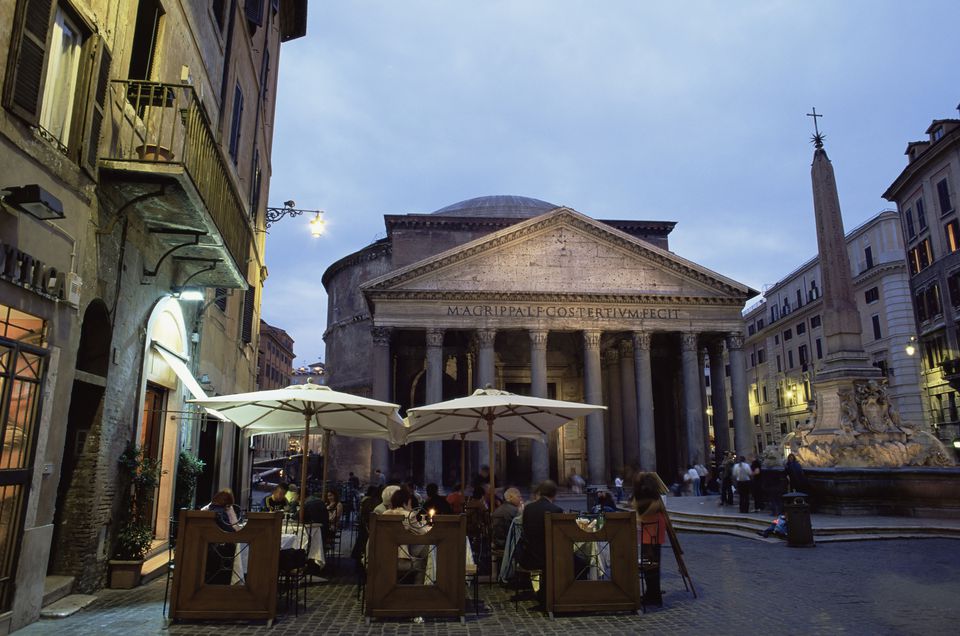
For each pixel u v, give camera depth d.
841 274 18.48
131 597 8.12
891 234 44.09
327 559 12.20
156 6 9.71
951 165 35.72
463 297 34.12
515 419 11.56
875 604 7.96
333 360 53.88
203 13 12.05
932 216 37.66
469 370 40.66
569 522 7.62
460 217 44.31
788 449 19.08
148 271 9.94
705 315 35.28
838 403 17.81
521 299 34.34
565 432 42.06
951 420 36.81
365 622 7.09
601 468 33.09
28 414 6.62
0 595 6.21
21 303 6.39
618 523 7.71
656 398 43.94
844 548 12.81
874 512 16.16
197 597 6.93
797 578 9.78
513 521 9.02
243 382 20.05
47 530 6.94
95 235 7.94
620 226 45.34
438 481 31.78
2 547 6.27
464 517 7.41
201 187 9.16
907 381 41.66
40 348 6.68
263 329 70.12
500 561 10.00
